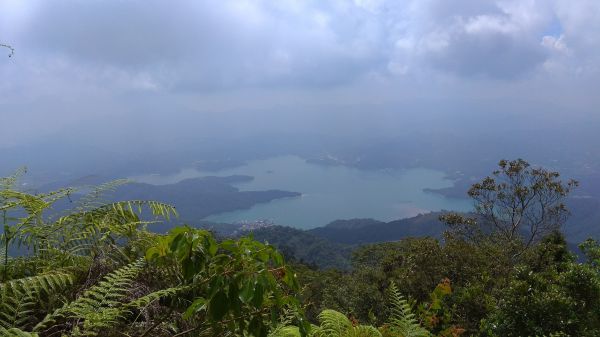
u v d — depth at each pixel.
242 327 1.71
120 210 2.54
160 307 2.19
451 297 8.34
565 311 6.11
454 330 4.51
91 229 2.40
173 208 2.65
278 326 2.10
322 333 2.61
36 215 2.33
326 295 9.64
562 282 7.07
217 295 1.52
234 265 1.59
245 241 1.64
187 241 1.61
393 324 3.15
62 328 2.02
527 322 6.09
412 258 10.62
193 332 1.96
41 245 2.33
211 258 1.65
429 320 4.46
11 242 2.22
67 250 2.38
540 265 11.80
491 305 7.20
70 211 2.47
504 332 6.32
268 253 1.66
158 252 1.87
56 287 2.18
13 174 2.51
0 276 2.14
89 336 1.90
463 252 10.80
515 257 13.47
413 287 9.98
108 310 1.83
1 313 1.81
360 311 8.33
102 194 2.62
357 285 9.19
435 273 10.30
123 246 2.49
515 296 6.48
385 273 10.77
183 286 1.89
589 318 6.49
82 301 2.03
